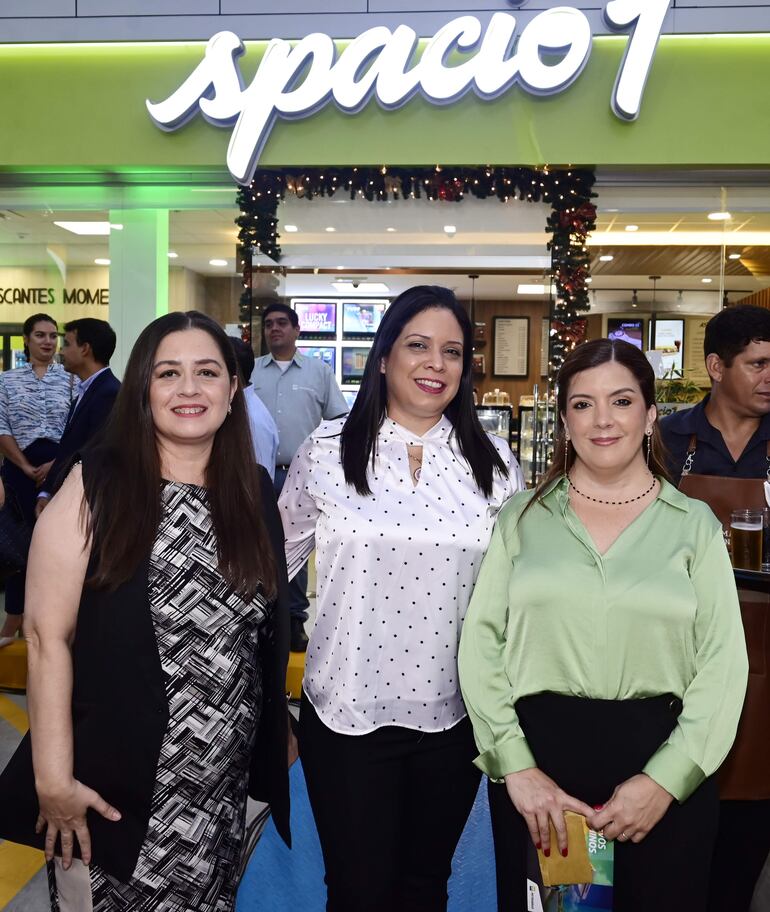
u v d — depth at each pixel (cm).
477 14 494
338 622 170
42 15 517
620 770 149
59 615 140
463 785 175
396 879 168
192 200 574
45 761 136
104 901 140
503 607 164
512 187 522
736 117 489
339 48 505
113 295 589
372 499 171
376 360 176
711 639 150
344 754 167
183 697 142
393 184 529
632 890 147
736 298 684
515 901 152
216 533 149
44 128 526
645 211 544
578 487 164
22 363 607
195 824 143
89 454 147
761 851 199
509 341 833
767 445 211
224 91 502
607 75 491
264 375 464
